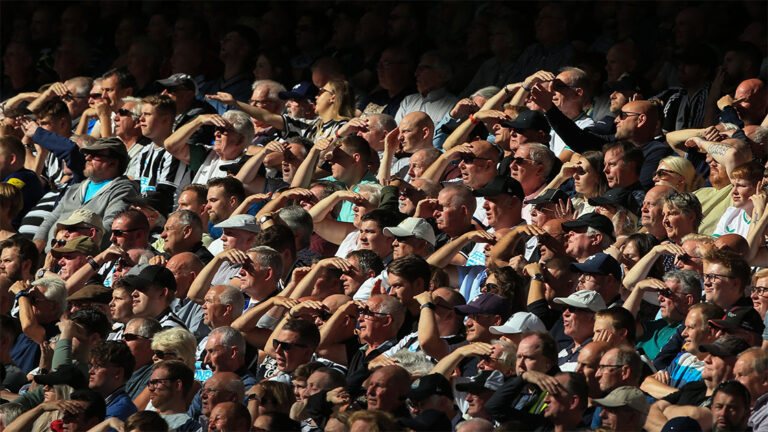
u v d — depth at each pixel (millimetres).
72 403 30797
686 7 50562
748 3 49188
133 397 33250
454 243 34719
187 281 36938
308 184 41531
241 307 34688
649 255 32375
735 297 30609
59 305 37250
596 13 52188
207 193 41219
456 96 50344
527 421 27078
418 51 54750
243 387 30453
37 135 47500
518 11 53750
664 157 37750
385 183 41406
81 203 44750
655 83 48562
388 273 33000
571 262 33125
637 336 31328
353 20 56781
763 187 34219
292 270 37031
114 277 38844
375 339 31781
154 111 45031
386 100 51312
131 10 64500
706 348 27688
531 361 28125
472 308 30875
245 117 44219
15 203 45250
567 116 42094
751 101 40188
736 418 26031
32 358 36969
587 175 37281
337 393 29359
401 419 26922
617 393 26688
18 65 61969
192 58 55125
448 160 39875
